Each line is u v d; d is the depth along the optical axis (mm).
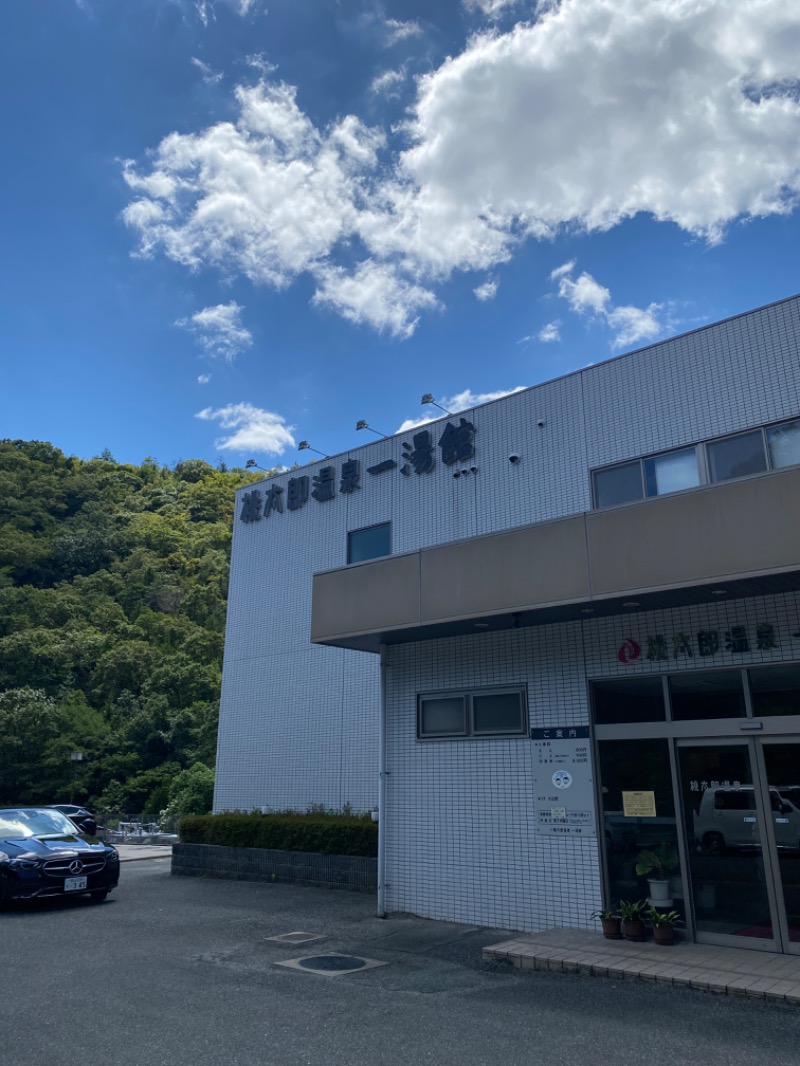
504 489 13391
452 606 9477
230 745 17000
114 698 49219
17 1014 6082
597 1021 5926
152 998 6559
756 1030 5668
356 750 14836
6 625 56281
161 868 16938
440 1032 5691
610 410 12234
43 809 13305
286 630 16672
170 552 78438
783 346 10656
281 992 6805
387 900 10539
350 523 15945
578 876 8859
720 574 7453
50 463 101125
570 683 9398
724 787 8156
